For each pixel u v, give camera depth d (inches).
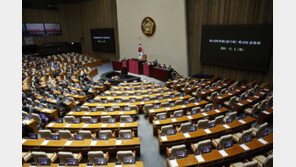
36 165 242.7
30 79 742.5
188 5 733.9
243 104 412.8
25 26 1244.5
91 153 248.8
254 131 316.8
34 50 1312.7
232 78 662.5
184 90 579.8
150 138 365.4
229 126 323.0
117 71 960.9
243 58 600.4
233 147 265.1
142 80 799.1
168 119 362.0
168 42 829.8
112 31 1150.3
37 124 411.8
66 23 1384.1
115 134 352.5
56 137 299.9
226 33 629.3
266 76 566.3
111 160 296.0
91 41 1346.0
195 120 366.3
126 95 530.0
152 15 863.7
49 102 478.0
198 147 256.7
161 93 546.3
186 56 775.7
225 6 623.2
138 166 239.5
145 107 437.1
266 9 527.8
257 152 272.2
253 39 562.9
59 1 1334.9
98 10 1226.6
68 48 1395.2
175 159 246.2
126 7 973.2
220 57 666.2
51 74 814.5
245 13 577.3
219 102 466.3
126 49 1046.4
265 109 378.3
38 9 1275.8
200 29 717.3
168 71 751.1
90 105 456.8
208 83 625.3
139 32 949.2
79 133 301.4
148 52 934.4
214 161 250.4
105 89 699.4
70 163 242.1
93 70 910.4
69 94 544.4
